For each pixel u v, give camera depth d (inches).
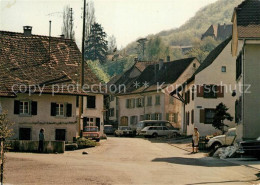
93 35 6318.9
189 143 1995.6
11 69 1962.4
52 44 2164.1
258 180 780.0
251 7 1471.5
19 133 1859.0
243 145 1143.0
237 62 1537.9
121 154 1411.2
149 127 2726.4
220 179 788.6
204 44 7854.3
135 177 779.4
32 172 842.2
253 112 1368.1
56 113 1925.4
